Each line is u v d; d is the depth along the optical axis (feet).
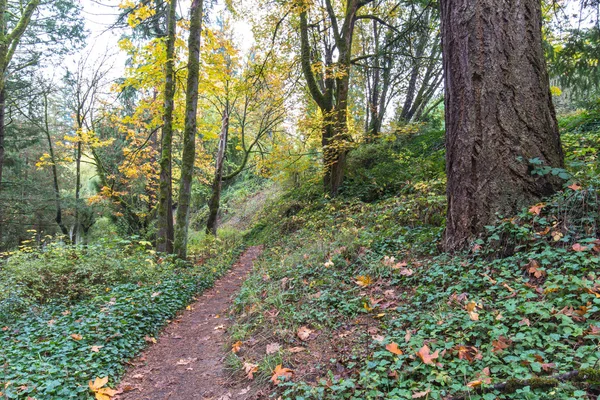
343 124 44.19
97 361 13.53
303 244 30.35
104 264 26.96
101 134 62.95
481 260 13.84
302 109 50.98
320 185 53.62
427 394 8.31
